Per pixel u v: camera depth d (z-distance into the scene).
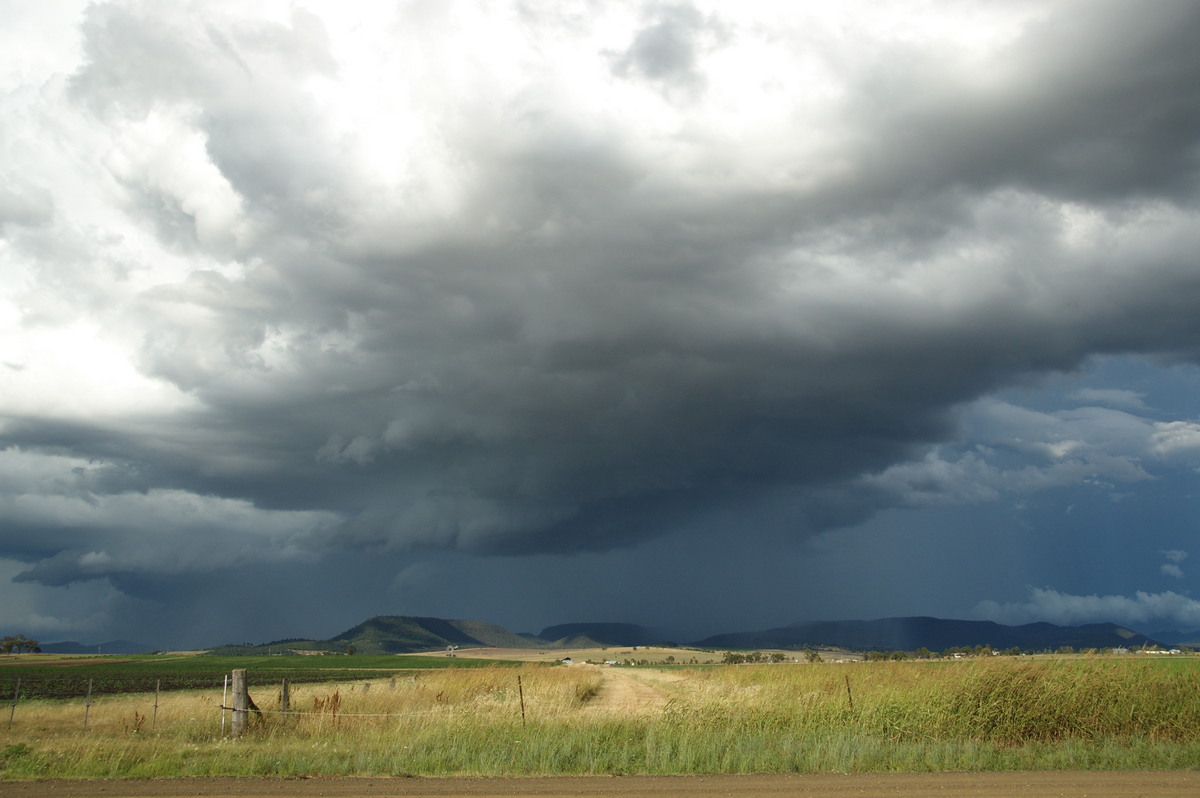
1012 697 18.36
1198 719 17.72
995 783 12.39
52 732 23.19
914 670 21.38
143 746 16.98
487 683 35.59
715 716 19.19
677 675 74.06
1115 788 11.88
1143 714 17.91
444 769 14.36
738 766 14.33
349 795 11.98
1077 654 21.62
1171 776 12.94
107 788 12.79
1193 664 19.81
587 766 14.43
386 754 15.71
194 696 43.28
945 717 18.22
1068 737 17.36
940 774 13.45
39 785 13.18
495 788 12.50
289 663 151.00
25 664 128.88
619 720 19.30
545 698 26.78
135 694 52.00
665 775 13.77
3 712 31.55
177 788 12.73
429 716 20.98
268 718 21.19
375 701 29.34
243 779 13.59
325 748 16.64
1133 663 19.98
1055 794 11.46
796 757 14.91
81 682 73.81
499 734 17.75
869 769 14.03
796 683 21.56
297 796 11.96
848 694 19.64
